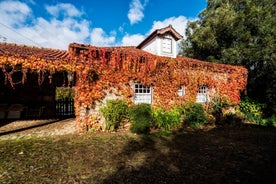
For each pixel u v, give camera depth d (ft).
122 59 29.55
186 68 36.99
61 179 12.77
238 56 48.42
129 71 30.19
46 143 20.58
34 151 17.93
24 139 22.04
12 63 21.38
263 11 46.55
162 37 39.60
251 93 50.19
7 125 30.35
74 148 19.17
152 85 32.99
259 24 46.26
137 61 30.86
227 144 22.56
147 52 40.22
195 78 38.14
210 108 39.68
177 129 30.25
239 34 50.55
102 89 27.86
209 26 56.65
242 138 25.76
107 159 16.67
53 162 15.56
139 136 25.04
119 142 21.94
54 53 29.32
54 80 42.04
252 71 49.78
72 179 12.82
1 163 14.93
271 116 41.81
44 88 42.16
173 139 24.25
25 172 13.57
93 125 26.86
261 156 18.37
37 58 22.76
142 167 15.17
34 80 41.39
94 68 26.99
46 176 13.10
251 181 13.12
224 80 42.65
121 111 27.86
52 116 39.88
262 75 46.34
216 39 57.21
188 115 32.99
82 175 13.47
